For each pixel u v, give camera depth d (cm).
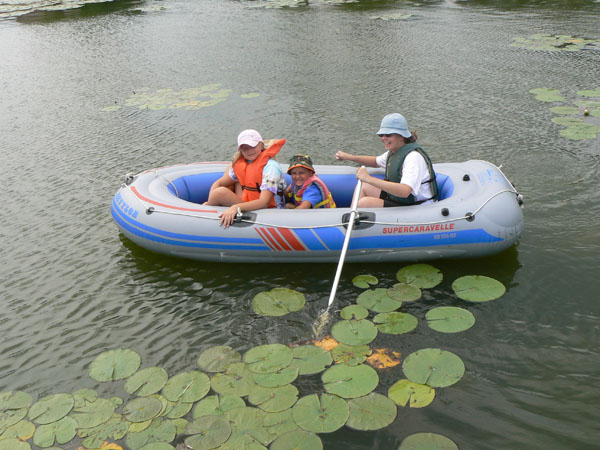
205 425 226
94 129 599
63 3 1474
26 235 395
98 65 848
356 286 314
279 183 339
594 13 996
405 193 311
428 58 786
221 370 257
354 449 212
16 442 224
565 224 363
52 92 733
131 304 313
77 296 323
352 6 1217
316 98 650
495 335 270
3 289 333
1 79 802
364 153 501
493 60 755
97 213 421
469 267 325
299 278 325
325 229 321
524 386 238
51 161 523
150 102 672
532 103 591
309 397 236
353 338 272
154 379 254
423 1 1225
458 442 212
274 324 288
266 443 216
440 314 285
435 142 512
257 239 326
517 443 211
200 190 388
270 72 764
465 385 239
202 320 296
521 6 1101
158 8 1315
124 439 222
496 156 475
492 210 317
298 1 1318
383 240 319
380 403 231
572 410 225
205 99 670
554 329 271
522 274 315
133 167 502
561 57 746
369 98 640
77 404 243
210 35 1004
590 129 513
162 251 349
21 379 261
